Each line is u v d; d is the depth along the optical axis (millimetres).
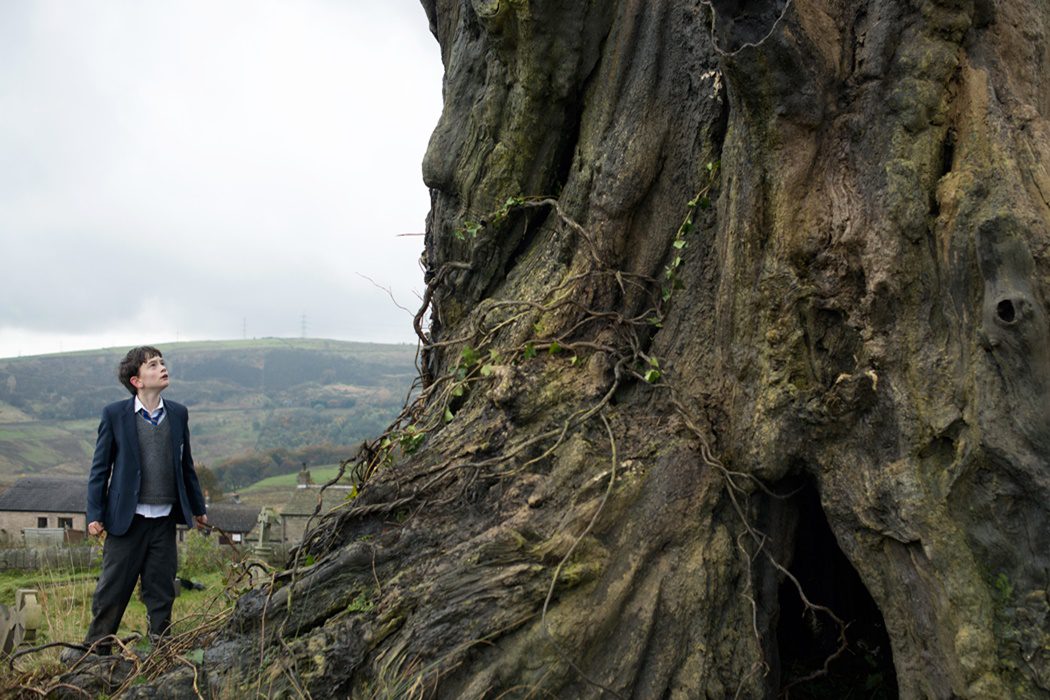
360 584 4910
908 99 4262
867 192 4379
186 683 4965
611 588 4551
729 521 4898
